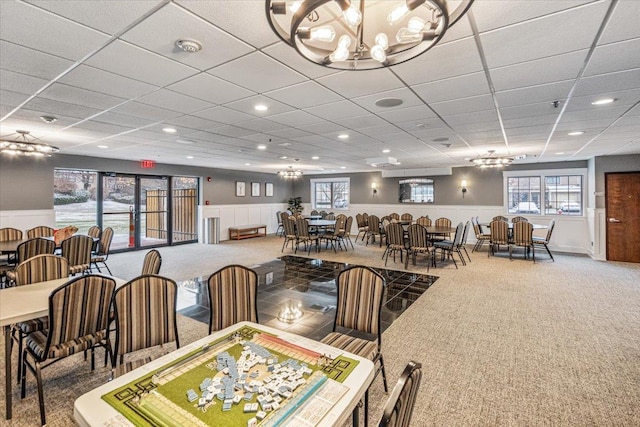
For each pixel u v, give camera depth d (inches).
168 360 60.0
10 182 241.0
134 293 78.5
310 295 179.9
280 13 49.6
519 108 134.9
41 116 145.3
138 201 328.5
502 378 96.3
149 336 80.4
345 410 45.9
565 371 99.9
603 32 73.0
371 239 404.2
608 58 86.8
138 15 65.8
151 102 126.2
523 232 267.0
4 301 85.2
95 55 84.4
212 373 55.5
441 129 176.2
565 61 88.9
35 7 62.1
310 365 57.8
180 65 91.5
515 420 78.3
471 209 375.2
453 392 89.4
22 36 73.8
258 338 69.5
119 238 313.9
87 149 247.0
